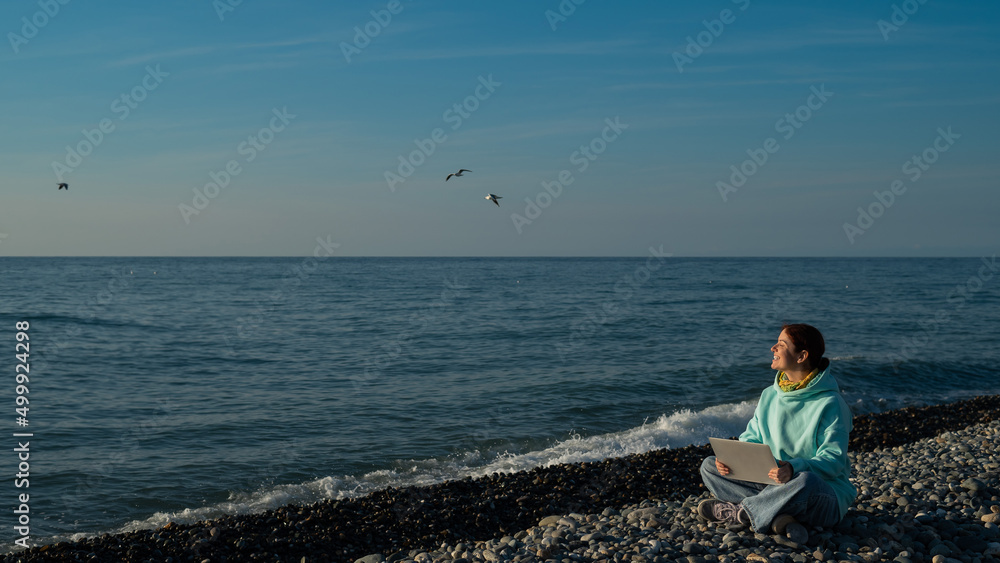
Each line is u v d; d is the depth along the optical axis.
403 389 17.34
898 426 13.50
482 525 7.65
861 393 18.72
